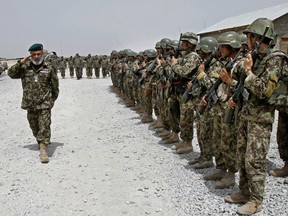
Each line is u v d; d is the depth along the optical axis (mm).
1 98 16938
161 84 7414
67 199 4859
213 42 5539
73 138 8516
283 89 3713
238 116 4125
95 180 5559
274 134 7535
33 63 6645
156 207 4484
